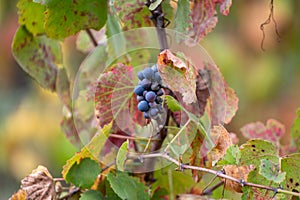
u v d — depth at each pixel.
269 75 2.79
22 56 1.29
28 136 2.79
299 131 1.25
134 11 1.14
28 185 1.13
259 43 2.78
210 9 1.13
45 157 2.74
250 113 2.76
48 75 1.31
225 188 1.11
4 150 2.79
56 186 1.16
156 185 1.21
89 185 1.13
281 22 2.72
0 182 2.78
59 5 1.17
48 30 1.18
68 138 1.30
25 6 1.23
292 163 1.07
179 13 1.12
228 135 1.09
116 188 1.11
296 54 2.79
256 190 1.06
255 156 1.08
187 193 1.22
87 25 1.19
